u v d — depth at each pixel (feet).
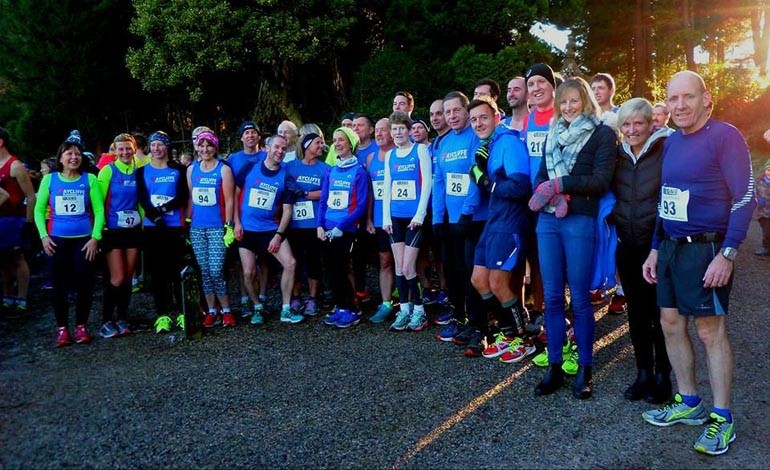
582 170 11.64
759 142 56.13
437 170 16.17
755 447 10.08
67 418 11.97
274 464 9.99
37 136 49.19
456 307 16.26
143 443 10.85
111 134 51.03
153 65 40.52
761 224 26.81
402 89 37.76
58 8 45.27
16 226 20.08
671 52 66.08
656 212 11.43
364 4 42.93
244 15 38.68
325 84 45.42
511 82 15.14
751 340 15.47
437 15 37.14
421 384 13.20
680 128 10.23
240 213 18.38
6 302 20.40
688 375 10.90
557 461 9.84
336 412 11.93
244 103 48.98
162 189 17.71
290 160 19.53
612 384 12.92
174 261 18.28
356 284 20.56
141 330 18.04
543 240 12.37
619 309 18.30
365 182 17.84
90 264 17.01
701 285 9.99
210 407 12.34
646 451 10.07
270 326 18.15
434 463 9.89
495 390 12.75
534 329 15.40
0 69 48.49
